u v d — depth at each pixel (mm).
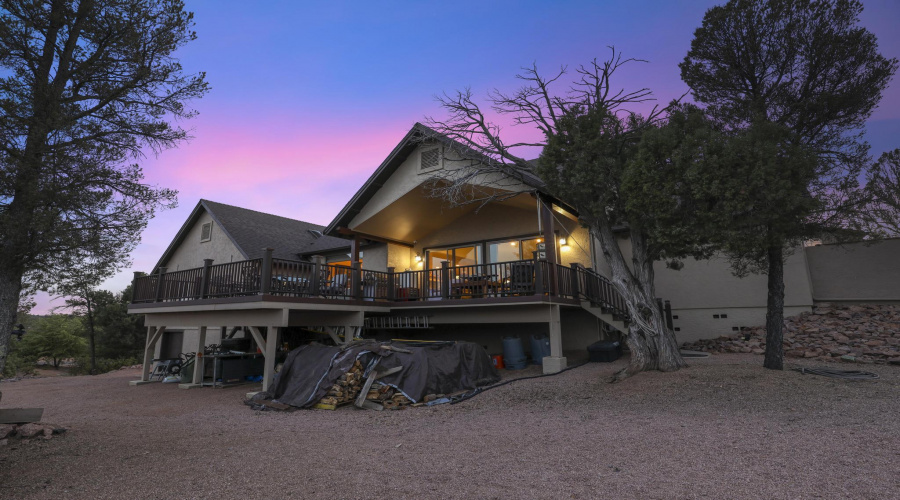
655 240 8625
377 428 7125
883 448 4504
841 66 9875
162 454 5605
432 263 17297
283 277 11195
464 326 16266
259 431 7070
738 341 12875
